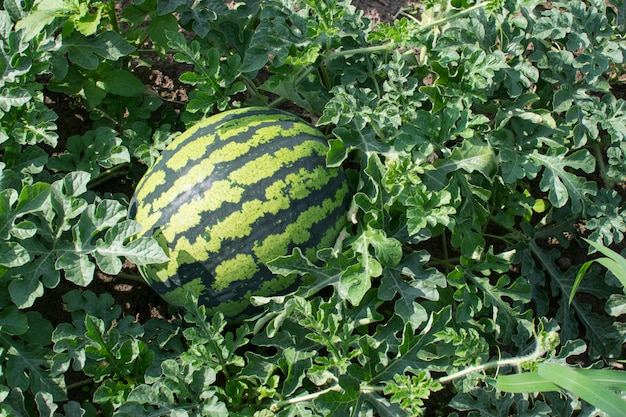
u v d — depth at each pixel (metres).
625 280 1.40
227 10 1.62
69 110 1.70
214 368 1.43
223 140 1.46
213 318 1.44
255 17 1.67
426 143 1.51
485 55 1.54
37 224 1.44
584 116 1.61
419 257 1.48
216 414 1.39
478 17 1.61
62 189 1.48
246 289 1.44
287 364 1.43
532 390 1.36
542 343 1.42
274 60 1.57
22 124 1.52
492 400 1.46
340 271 1.46
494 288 1.51
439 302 1.54
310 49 1.54
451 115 1.51
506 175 1.54
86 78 1.62
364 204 1.47
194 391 1.41
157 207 1.44
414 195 1.46
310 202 1.45
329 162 1.47
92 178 1.57
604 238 1.62
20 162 1.51
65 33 1.56
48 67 1.52
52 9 1.54
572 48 1.62
